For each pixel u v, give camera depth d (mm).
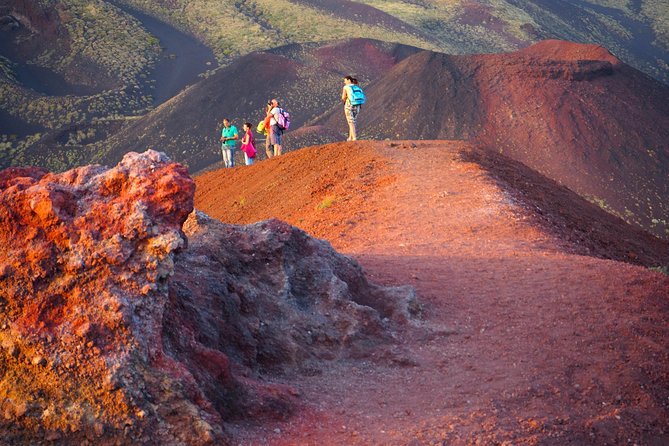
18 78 153875
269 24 187500
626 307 9391
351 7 196375
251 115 118812
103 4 182750
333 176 20359
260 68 130125
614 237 18766
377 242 13352
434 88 103188
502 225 13867
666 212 81875
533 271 10719
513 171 20719
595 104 99188
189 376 5887
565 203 19891
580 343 8484
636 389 7676
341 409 6762
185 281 7363
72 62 161250
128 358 5730
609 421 7035
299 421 6414
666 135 95938
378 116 102125
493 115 98188
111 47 166250
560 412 7055
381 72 143250
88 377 5645
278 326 7879
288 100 123312
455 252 12062
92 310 5820
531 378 7641
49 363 5645
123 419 5586
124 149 113312
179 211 6258
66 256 5922
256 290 8109
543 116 96625
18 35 171000
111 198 6266
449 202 15703
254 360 7316
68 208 6109
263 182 24719
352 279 9195
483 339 8602
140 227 6051
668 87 109938
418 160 20016
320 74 133750
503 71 105125
